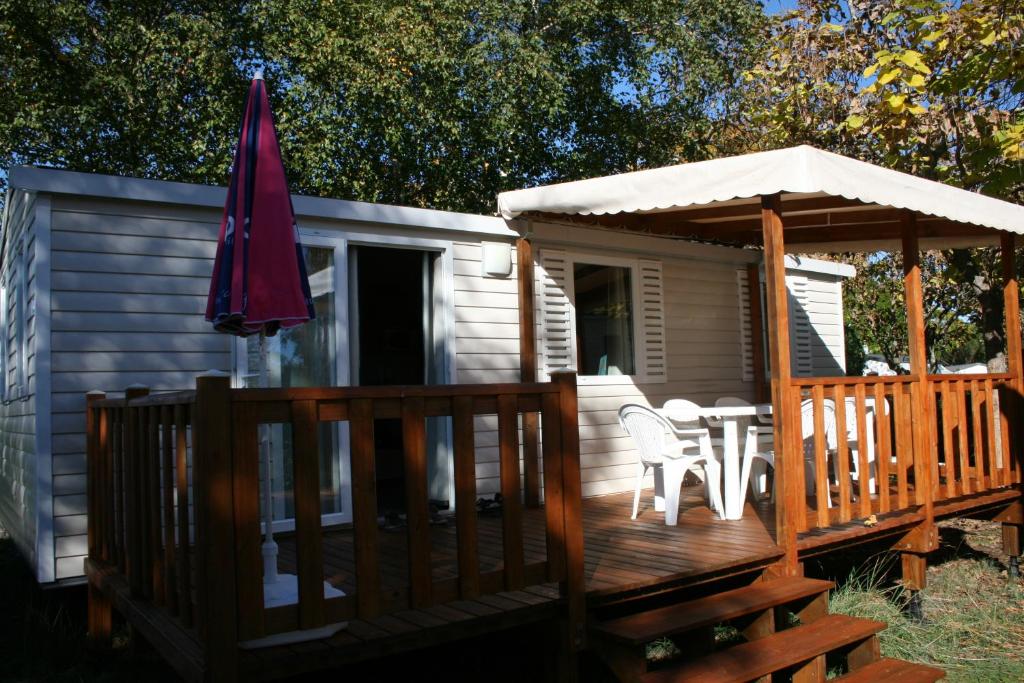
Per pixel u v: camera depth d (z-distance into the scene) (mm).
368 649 3115
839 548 5078
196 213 5402
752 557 4516
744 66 14477
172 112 12711
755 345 8688
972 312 13812
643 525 5660
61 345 4918
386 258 8438
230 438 2738
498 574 3379
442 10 13250
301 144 12789
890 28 9625
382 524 5992
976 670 4629
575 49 14477
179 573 3254
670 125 15305
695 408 5938
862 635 4176
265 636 2773
